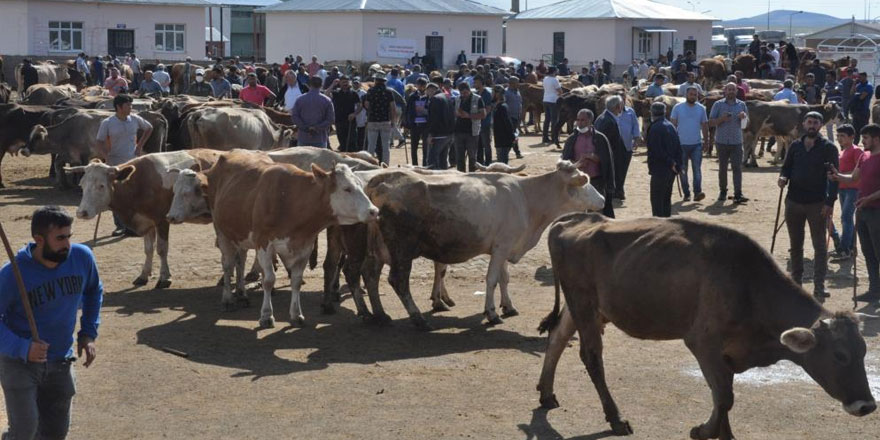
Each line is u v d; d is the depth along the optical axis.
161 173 13.50
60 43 57.00
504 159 22.78
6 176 23.98
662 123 16.14
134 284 13.62
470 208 11.44
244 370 9.82
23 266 6.51
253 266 13.99
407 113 24.16
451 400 8.95
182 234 17.00
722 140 20.09
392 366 10.02
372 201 11.34
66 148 21.45
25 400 6.51
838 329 6.85
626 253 7.77
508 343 10.97
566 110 30.25
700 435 7.45
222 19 81.88
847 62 52.25
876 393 9.23
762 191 21.89
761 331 7.34
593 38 70.81
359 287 11.84
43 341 6.47
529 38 73.81
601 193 15.18
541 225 12.23
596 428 8.26
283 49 67.00
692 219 7.68
